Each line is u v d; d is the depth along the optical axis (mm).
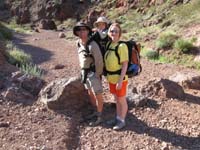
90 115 3918
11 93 4180
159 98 4523
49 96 4043
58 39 15320
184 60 9117
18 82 4418
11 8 30906
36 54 8969
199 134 3680
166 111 4164
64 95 3984
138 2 19938
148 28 13539
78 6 26297
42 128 3600
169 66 8258
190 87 5328
